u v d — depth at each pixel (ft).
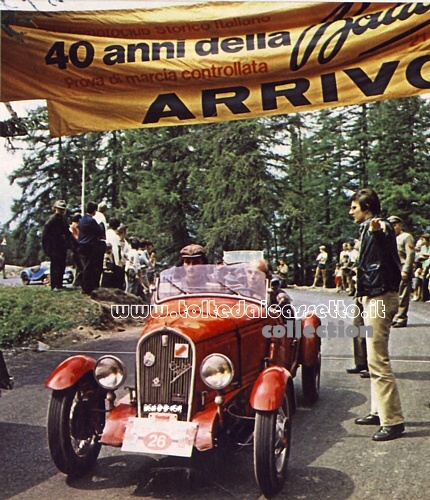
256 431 16.56
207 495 16.89
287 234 146.20
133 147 164.76
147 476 18.24
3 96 28.22
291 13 26.86
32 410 24.56
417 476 17.69
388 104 142.82
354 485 17.24
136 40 27.71
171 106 27.68
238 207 132.98
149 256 63.77
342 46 26.50
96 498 16.69
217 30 27.32
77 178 181.27
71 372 17.90
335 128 160.04
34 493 16.98
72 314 43.45
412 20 26.09
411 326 44.16
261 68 27.02
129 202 154.20
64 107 28.17
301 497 16.60
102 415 19.12
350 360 33.19
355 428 22.07
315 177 158.92
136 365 17.67
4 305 43.37
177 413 17.20
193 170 144.15
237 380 18.72
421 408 24.00
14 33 27.76
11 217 184.14
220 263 23.95
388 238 21.22
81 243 48.24
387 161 142.00
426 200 138.51
